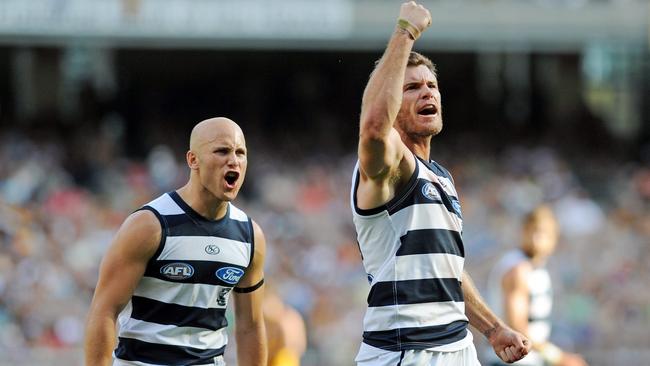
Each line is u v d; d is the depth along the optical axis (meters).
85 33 79.50
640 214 75.62
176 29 80.44
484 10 84.56
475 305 21.11
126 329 20.34
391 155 18.42
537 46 89.50
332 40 82.25
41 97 91.50
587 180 83.75
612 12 85.00
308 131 97.81
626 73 97.25
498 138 95.38
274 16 81.25
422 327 19.14
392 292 19.11
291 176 78.50
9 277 55.41
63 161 79.12
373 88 18.27
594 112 97.62
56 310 54.25
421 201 19.22
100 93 97.19
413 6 18.69
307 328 53.66
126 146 91.81
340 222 70.19
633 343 52.06
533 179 80.81
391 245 19.16
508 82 100.50
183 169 82.25
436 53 101.00
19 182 70.38
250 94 101.50
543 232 32.69
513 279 32.44
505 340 20.75
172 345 20.19
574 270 61.94
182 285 20.17
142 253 19.95
